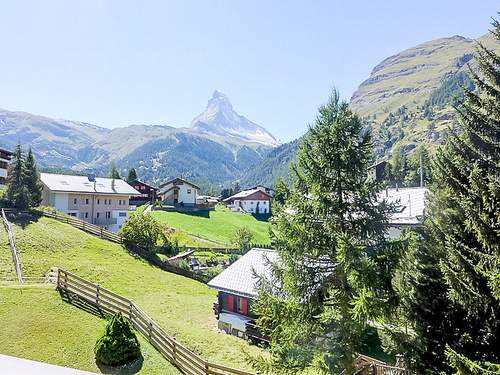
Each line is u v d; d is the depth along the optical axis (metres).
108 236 42.81
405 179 82.62
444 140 13.27
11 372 1.87
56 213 44.66
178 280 35.97
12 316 18.58
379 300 11.69
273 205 14.06
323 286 13.15
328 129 13.23
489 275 9.68
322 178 13.16
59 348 16.41
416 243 13.48
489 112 11.25
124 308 20.34
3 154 59.62
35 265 31.20
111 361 15.76
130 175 107.06
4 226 36.84
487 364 9.59
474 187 10.75
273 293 14.23
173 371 15.92
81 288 22.27
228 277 25.80
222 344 21.02
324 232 13.14
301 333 13.09
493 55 11.21
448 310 12.05
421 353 11.94
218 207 103.56
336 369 12.40
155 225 43.62
